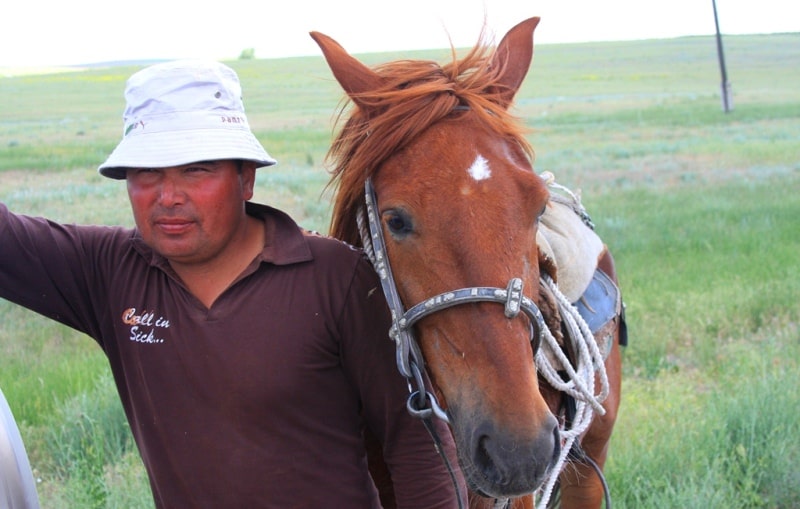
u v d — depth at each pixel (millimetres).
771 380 5934
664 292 8680
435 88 2379
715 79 61625
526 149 2508
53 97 59375
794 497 4820
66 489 4797
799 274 9219
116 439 5602
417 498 2309
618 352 4043
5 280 2264
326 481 2201
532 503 3008
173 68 2127
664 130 31594
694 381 6750
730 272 9531
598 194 16281
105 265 2273
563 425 3205
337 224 2623
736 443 5324
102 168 2146
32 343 7625
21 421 5902
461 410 2123
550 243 3455
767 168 19625
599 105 43844
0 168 21984
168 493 2205
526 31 2723
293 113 43938
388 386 2271
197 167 2094
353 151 2512
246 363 2104
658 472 4875
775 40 99250
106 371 6414
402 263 2273
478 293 2113
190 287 2203
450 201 2197
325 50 2502
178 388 2135
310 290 2168
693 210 13805
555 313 2922
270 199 15070
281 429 2139
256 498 2135
